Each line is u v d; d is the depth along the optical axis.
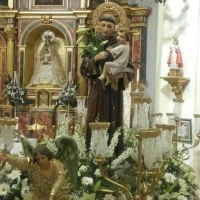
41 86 10.57
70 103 9.84
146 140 3.65
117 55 4.70
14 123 3.62
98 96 4.86
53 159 3.53
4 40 10.68
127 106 7.37
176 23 8.38
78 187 4.12
